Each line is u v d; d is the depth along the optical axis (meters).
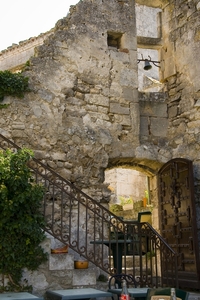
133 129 9.02
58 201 7.81
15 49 13.19
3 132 7.66
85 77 8.68
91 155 8.39
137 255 9.61
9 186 5.61
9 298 4.55
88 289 5.38
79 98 8.54
